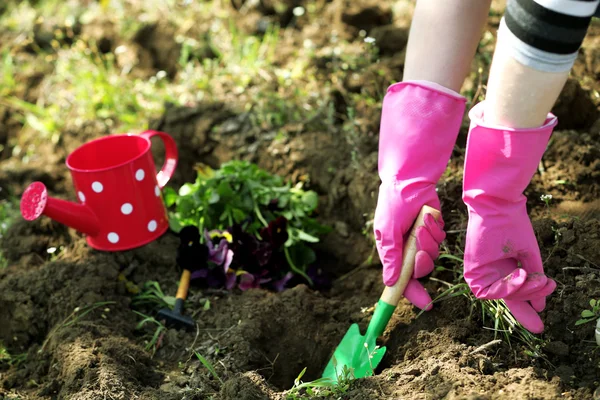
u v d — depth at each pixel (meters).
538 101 1.31
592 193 1.77
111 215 1.84
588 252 1.62
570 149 1.84
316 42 2.35
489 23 2.19
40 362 1.71
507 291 1.43
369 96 2.13
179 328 1.75
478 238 1.43
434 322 1.63
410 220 1.51
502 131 1.35
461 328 1.60
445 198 1.77
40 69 2.53
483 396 1.45
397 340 1.64
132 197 1.84
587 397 1.45
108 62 2.47
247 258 1.83
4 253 1.96
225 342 1.68
